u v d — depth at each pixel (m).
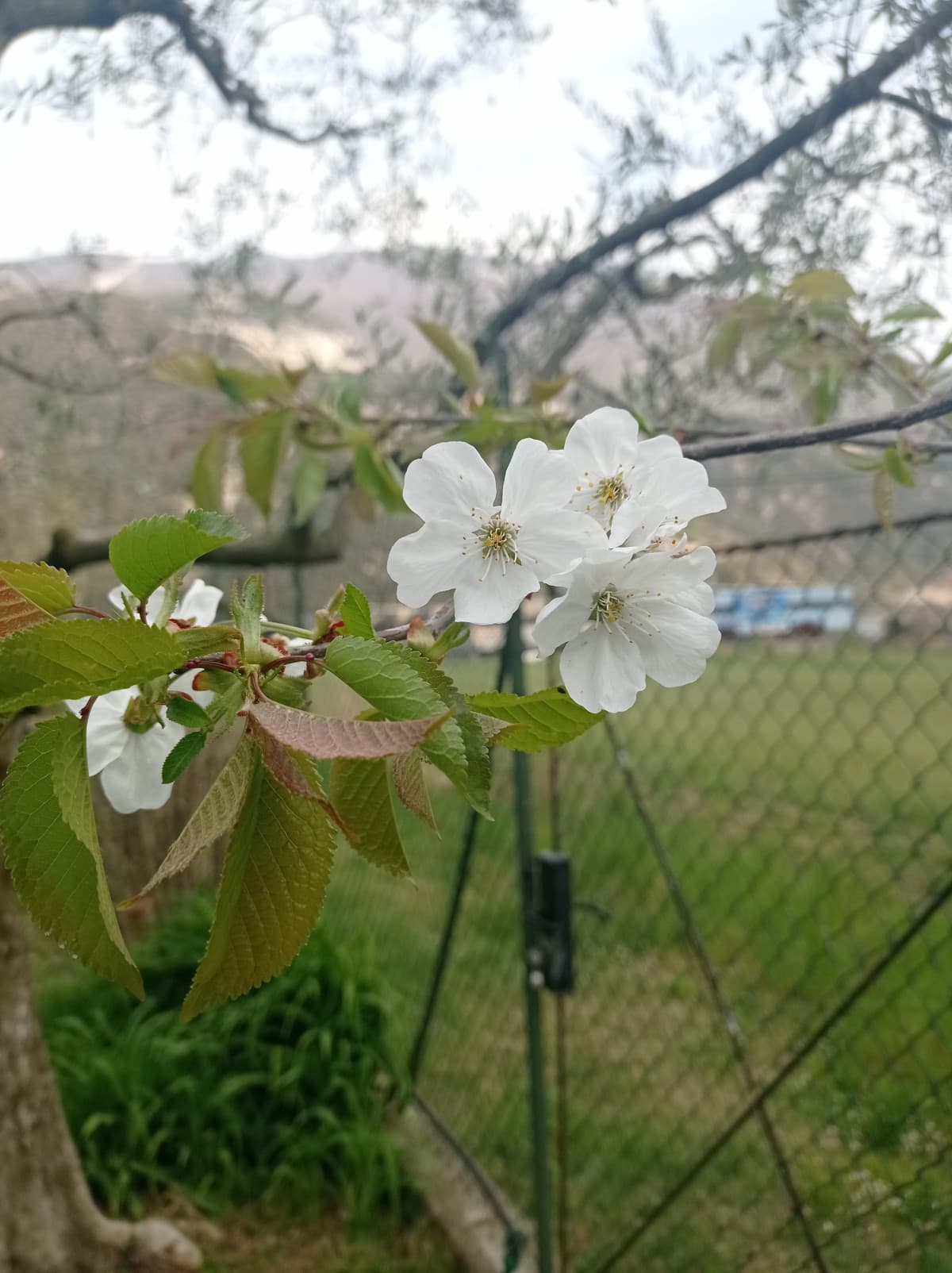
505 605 0.15
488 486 0.16
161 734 0.17
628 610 0.16
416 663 0.13
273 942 0.13
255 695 0.12
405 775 0.12
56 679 0.12
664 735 0.88
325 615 0.15
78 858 0.13
